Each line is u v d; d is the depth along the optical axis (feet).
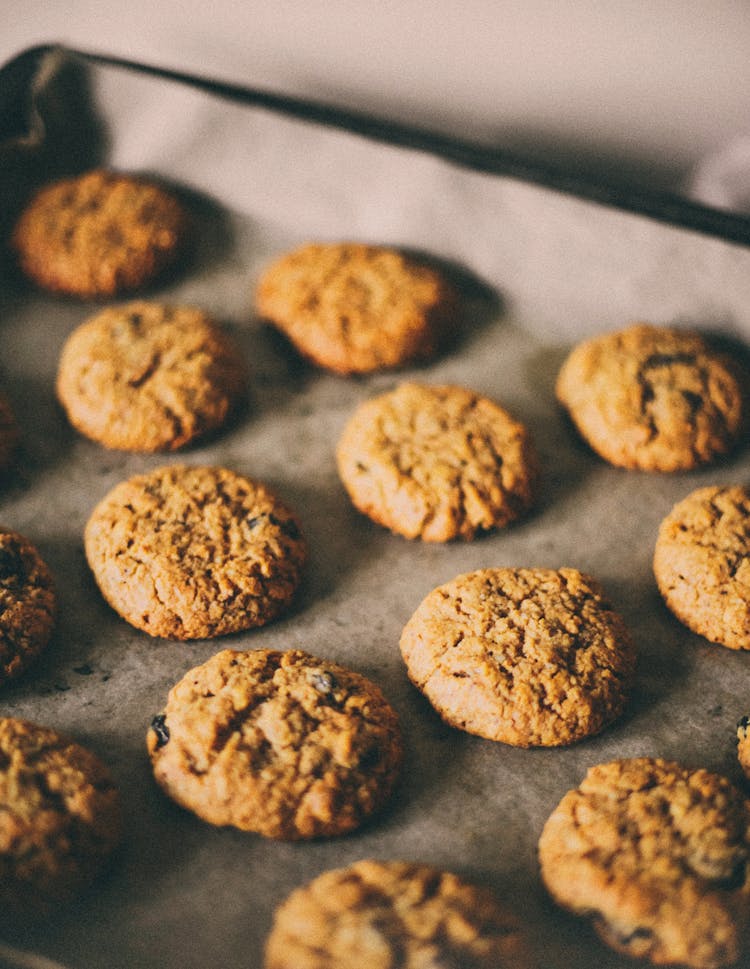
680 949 1.37
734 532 1.61
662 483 1.72
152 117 1.89
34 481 1.70
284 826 1.42
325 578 1.64
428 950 1.35
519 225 1.82
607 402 1.73
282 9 1.96
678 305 1.80
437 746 1.51
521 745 1.50
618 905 1.38
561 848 1.42
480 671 1.50
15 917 1.38
